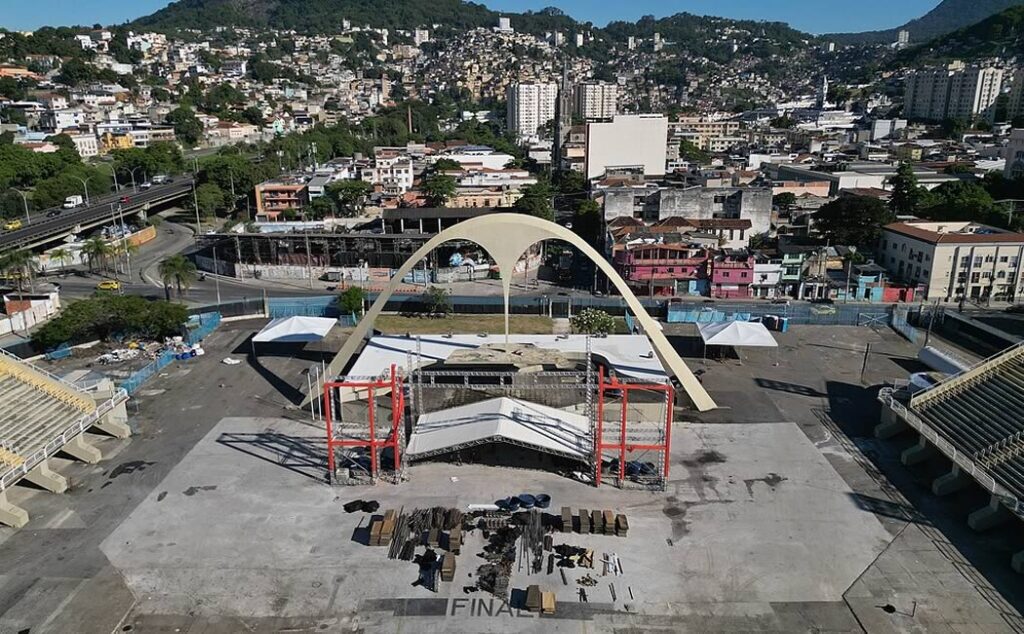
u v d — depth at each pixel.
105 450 57.31
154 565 42.56
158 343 82.88
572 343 73.19
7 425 53.34
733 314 91.69
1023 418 51.91
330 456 51.66
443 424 56.81
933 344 84.19
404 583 40.84
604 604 39.12
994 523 45.75
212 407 65.88
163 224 175.75
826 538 45.19
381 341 73.69
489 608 38.72
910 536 45.38
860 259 114.88
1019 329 90.50
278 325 80.50
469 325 93.00
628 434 59.34
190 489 51.16
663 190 142.12
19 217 155.00
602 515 46.50
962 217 130.25
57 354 78.69
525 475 53.12
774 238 133.75
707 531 45.94
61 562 42.78
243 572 41.88
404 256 134.00
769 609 38.84
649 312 97.19
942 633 36.97
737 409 65.00
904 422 58.53
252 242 135.00
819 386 70.75
